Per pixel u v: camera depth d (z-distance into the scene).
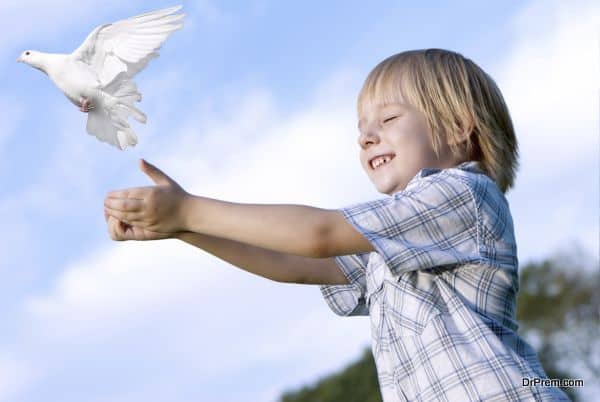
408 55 3.40
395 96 3.32
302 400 19.38
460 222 2.90
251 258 3.48
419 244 2.85
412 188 2.96
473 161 3.31
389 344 3.06
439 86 3.31
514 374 2.81
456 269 2.95
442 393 2.86
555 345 18.64
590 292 18.45
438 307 2.94
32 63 3.20
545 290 19.02
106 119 3.21
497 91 3.46
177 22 3.16
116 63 3.16
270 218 2.78
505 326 2.97
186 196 2.85
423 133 3.27
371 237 2.80
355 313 3.61
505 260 2.96
